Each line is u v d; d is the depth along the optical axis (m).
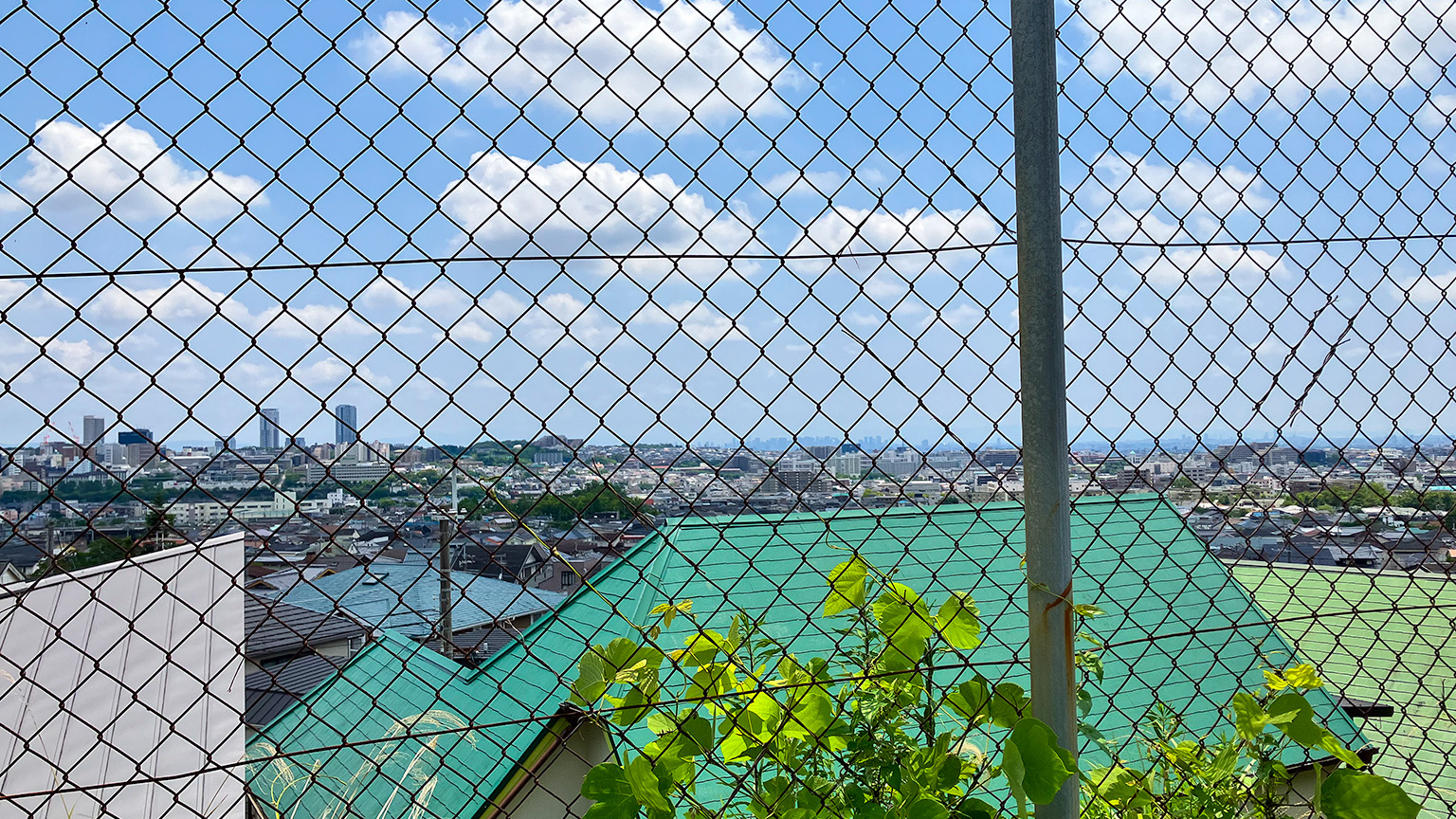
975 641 1.76
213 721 3.89
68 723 3.33
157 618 3.86
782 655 1.71
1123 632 5.53
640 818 1.64
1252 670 5.39
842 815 1.69
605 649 1.63
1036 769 1.58
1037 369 1.65
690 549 5.17
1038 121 1.66
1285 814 1.95
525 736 4.19
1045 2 1.67
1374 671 4.81
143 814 3.26
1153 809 1.95
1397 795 1.75
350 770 4.08
